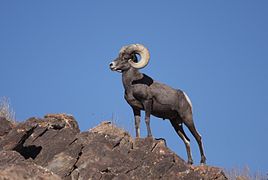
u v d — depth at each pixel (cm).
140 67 7025
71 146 5706
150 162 5875
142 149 5981
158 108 7025
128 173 5700
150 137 6303
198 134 7075
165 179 5850
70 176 5438
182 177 5894
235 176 6919
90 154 5662
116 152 5775
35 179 4334
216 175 6038
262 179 6938
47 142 5678
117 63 7044
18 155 5106
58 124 5803
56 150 5628
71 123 6103
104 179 5453
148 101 6975
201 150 7062
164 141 6316
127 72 7062
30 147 5644
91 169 5466
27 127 5606
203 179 5966
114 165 5678
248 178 6931
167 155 5959
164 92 7019
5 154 5081
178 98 7069
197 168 6056
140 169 5778
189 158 7075
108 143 5906
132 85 7012
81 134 5853
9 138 5531
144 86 6981
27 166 4441
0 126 5700
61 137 5741
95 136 5891
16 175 4284
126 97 7081
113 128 6412
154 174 5816
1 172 4253
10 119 6712
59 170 5444
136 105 7050
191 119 7075
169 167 5909
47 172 4447
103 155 5697
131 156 5894
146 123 6950
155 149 6153
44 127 5712
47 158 5566
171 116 7131
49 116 6091
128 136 6366
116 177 5497
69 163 5500
